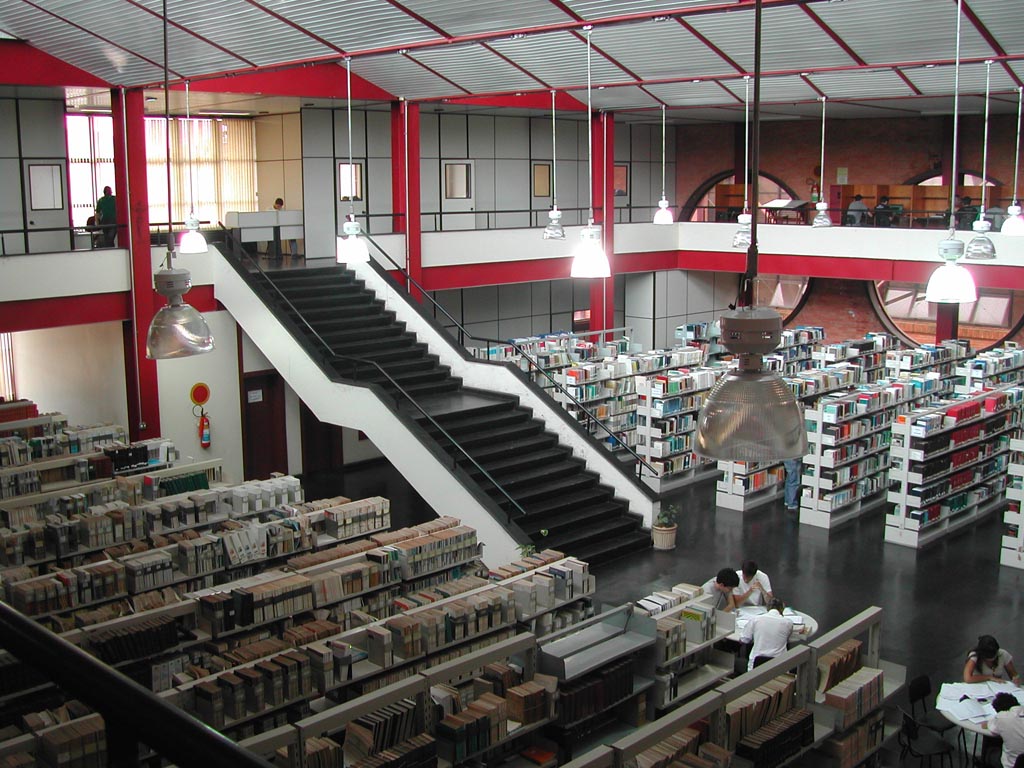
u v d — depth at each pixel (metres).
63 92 15.87
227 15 12.23
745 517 15.54
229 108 19.22
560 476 14.66
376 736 6.85
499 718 7.42
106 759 0.88
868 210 20.67
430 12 11.70
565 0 10.98
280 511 11.03
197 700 7.41
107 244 17.08
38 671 0.95
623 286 25.02
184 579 9.71
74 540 10.32
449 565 10.40
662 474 16.89
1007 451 16.00
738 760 7.11
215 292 16.69
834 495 14.91
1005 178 21.80
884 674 8.77
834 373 18.02
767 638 8.99
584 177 24.94
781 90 17.19
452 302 22.23
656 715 8.71
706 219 27.06
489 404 15.47
